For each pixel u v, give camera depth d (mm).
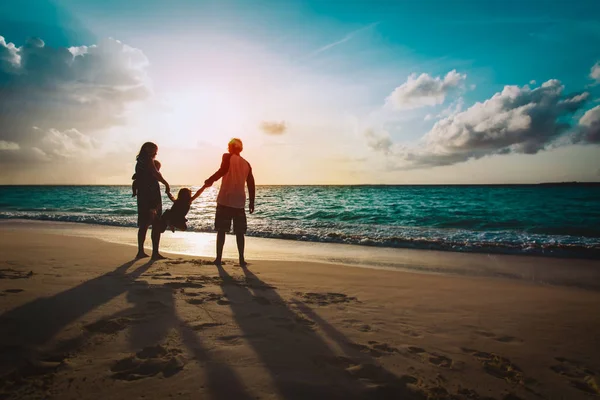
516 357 2340
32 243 7168
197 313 2807
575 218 18266
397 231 11969
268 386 1740
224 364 1953
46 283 3564
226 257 6551
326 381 1836
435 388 1848
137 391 1636
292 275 4664
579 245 8367
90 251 6125
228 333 2424
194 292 3451
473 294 4031
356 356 2182
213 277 4223
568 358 2350
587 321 3119
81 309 2760
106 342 2184
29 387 1639
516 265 6352
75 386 1661
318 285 4168
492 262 6621
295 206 28062
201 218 16406
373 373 1971
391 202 33375
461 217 18766
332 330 2629
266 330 2527
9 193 63094
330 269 5156
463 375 2039
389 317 3047
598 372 2160
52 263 4820
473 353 2365
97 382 1706
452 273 5621
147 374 1807
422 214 20562
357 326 2762
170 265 4906
